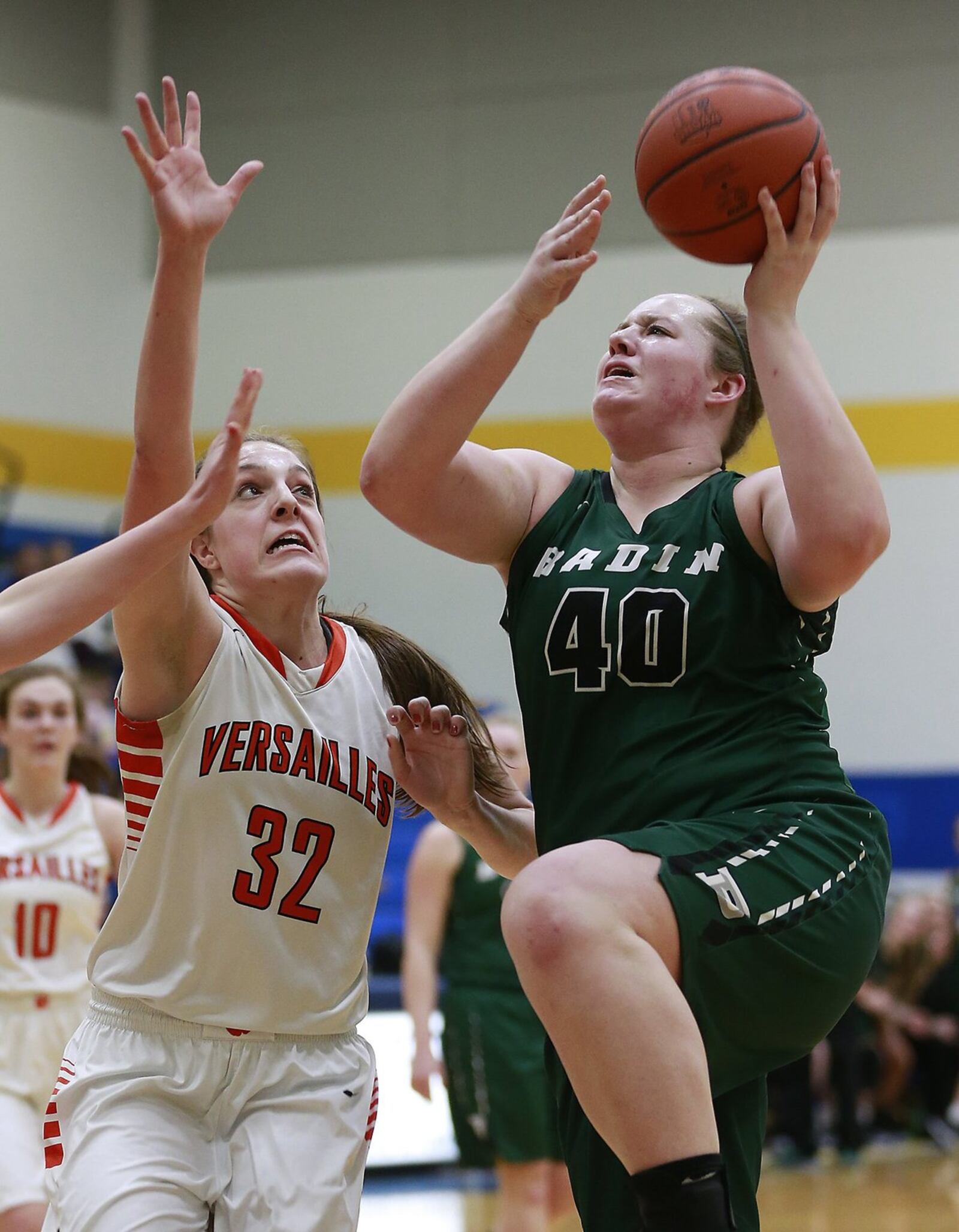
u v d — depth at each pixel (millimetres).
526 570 3318
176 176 3027
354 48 13781
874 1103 12125
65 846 6055
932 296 12875
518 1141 6152
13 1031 5758
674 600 3066
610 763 3047
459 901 6492
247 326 13703
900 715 12719
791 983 2836
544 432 13031
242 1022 3381
